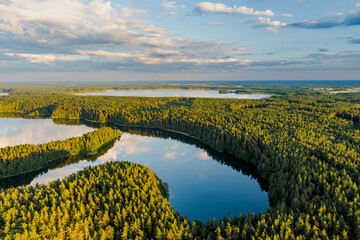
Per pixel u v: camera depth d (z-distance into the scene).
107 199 88.81
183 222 76.75
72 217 79.31
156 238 71.44
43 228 72.44
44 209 79.44
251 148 144.50
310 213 76.19
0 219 76.75
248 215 83.38
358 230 69.12
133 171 110.75
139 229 73.12
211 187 120.31
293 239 65.50
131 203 84.94
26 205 83.94
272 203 101.56
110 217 80.69
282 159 116.12
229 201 107.19
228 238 68.69
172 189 117.62
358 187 88.50
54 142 154.75
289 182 96.69
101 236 71.94
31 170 131.62
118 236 75.00
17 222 75.38
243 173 137.75
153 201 86.38
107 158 157.00
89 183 98.19
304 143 135.25
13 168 124.75
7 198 86.38
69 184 94.69
